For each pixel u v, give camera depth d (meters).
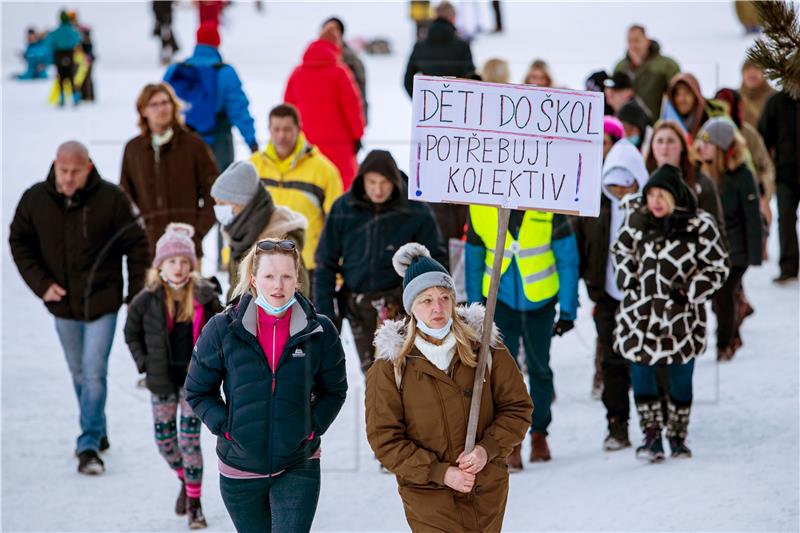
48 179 22.75
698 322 20.91
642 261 20.89
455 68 36.69
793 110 33.34
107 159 48.56
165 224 26.94
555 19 90.94
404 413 14.64
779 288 33.94
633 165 22.53
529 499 19.92
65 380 28.31
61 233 22.69
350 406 24.08
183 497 20.42
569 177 15.12
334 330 15.48
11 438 24.42
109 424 25.19
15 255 22.89
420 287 14.41
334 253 21.97
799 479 19.39
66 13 66.56
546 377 21.83
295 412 15.09
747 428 22.56
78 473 22.56
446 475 14.30
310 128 31.52
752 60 16.56
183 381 20.02
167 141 26.89
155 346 19.88
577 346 28.95
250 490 15.22
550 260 21.45
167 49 82.38
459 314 14.80
